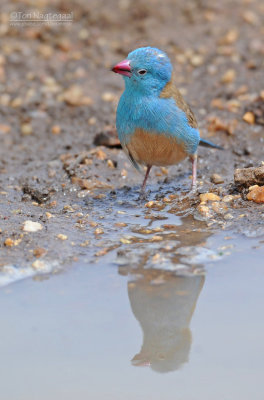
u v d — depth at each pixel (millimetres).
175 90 10336
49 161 13156
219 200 10469
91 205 10969
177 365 6316
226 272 8219
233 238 9180
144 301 7613
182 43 19156
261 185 10461
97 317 7238
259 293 7637
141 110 10008
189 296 7629
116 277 8219
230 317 7133
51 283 8109
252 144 13328
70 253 8922
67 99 16188
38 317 7234
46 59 18547
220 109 14930
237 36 19156
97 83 17344
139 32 20000
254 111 14195
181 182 11914
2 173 12781
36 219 10141
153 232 9609
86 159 12617
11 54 18594
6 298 7719
